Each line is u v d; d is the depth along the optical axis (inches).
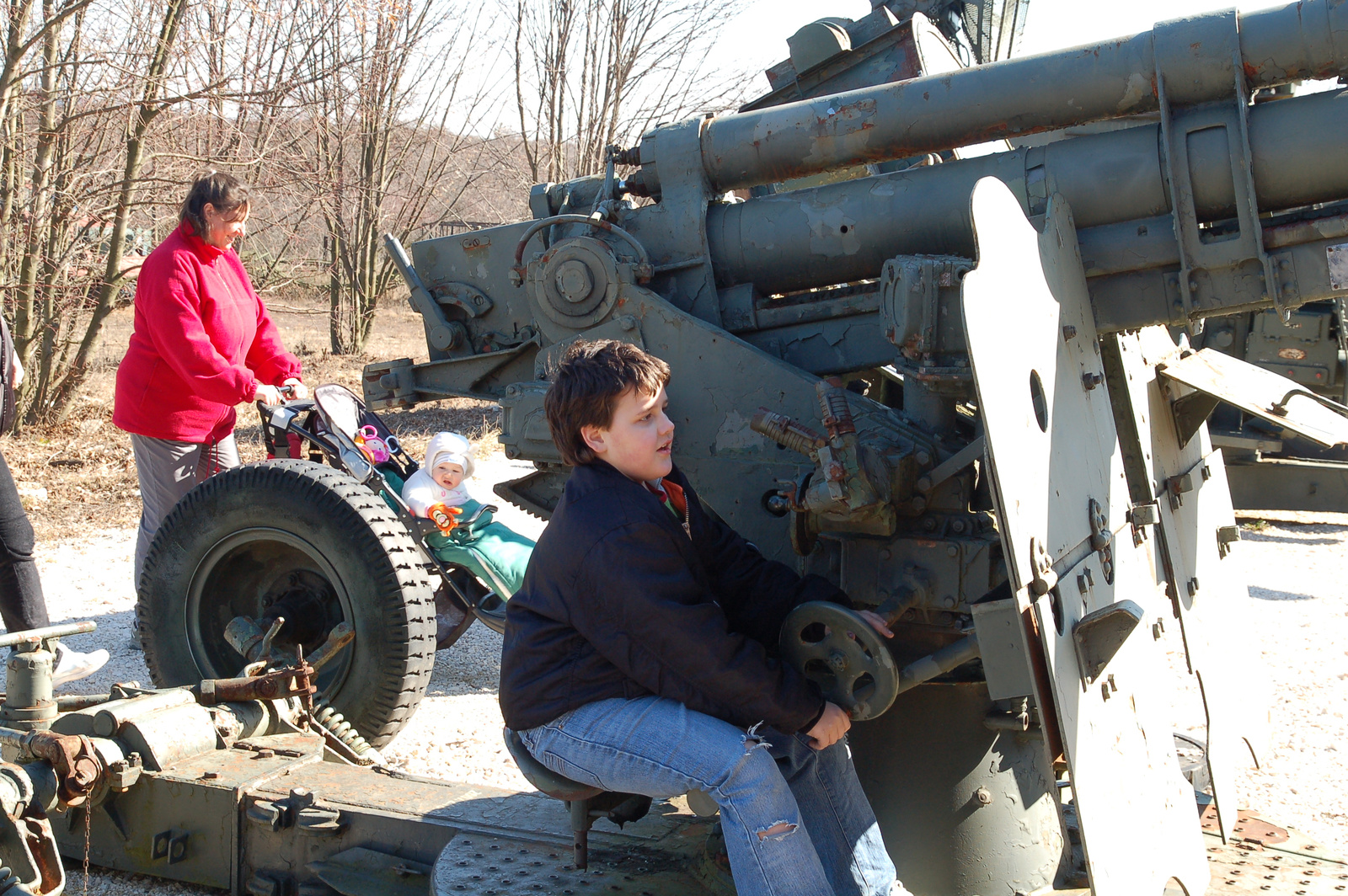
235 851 112.0
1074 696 83.2
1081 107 109.0
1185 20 104.0
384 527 149.3
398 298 996.6
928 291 101.2
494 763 152.8
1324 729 161.3
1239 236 103.6
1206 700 118.4
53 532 290.8
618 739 84.3
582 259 128.9
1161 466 130.0
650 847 104.3
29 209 401.4
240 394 171.6
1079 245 109.3
